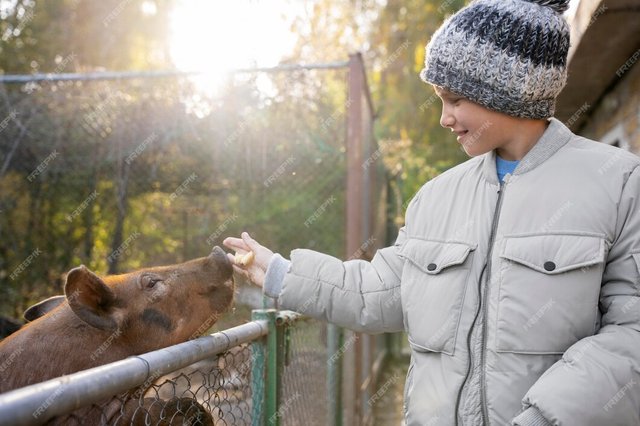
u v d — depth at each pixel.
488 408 1.84
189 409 2.25
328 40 12.83
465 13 1.97
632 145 4.55
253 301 5.61
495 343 1.85
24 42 11.65
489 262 1.94
